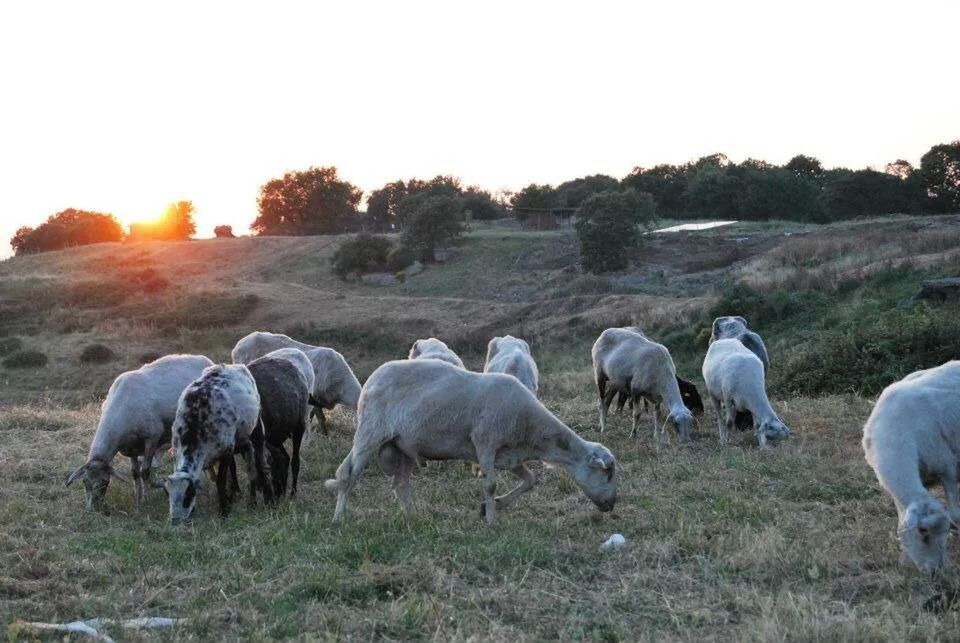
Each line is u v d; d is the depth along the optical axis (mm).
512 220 83938
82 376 38188
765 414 12812
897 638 6004
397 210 98438
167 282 55688
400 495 9859
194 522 9578
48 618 6715
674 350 29609
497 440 9250
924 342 17828
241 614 6719
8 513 9695
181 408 9898
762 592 7148
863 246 37781
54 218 109625
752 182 79562
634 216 55594
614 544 8398
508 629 6449
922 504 7172
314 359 14852
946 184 78062
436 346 15891
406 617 6621
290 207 103250
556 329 37594
